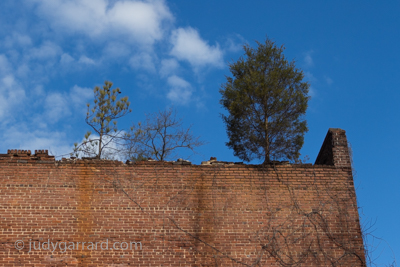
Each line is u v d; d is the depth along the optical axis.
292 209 13.45
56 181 13.34
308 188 13.74
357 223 13.34
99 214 13.07
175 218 13.17
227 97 21.00
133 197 13.32
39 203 13.06
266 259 12.80
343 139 14.48
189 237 12.98
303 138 20.45
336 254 12.93
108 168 13.61
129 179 13.53
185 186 13.56
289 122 20.44
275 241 13.02
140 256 12.72
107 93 22.70
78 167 13.55
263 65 21.02
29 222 12.84
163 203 13.32
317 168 14.02
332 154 14.30
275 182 13.78
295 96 20.25
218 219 13.23
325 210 13.47
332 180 13.87
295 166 14.01
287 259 12.83
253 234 13.09
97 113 21.75
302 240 13.07
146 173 13.64
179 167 13.77
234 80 20.97
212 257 12.79
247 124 20.41
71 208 13.08
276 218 13.30
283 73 20.64
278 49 21.34
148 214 13.16
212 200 13.45
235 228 13.14
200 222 13.17
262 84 20.05
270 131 20.19
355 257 12.92
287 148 20.16
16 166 13.45
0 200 13.02
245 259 12.80
